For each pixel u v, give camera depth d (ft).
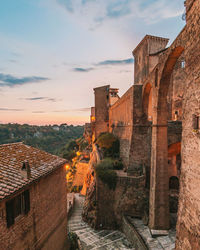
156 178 44.57
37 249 25.82
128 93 69.97
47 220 29.50
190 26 22.18
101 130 138.31
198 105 20.11
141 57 103.55
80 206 80.64
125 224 51.37
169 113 88.89
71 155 190.49
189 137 22.44
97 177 59.00
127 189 56.49
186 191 22.98
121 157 79.00
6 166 24.04
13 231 20.36
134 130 63.52
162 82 42.70
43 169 28.12
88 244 46.37
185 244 22.49
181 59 84.48
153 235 41.81
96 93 142.20
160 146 44.91
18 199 21.85
